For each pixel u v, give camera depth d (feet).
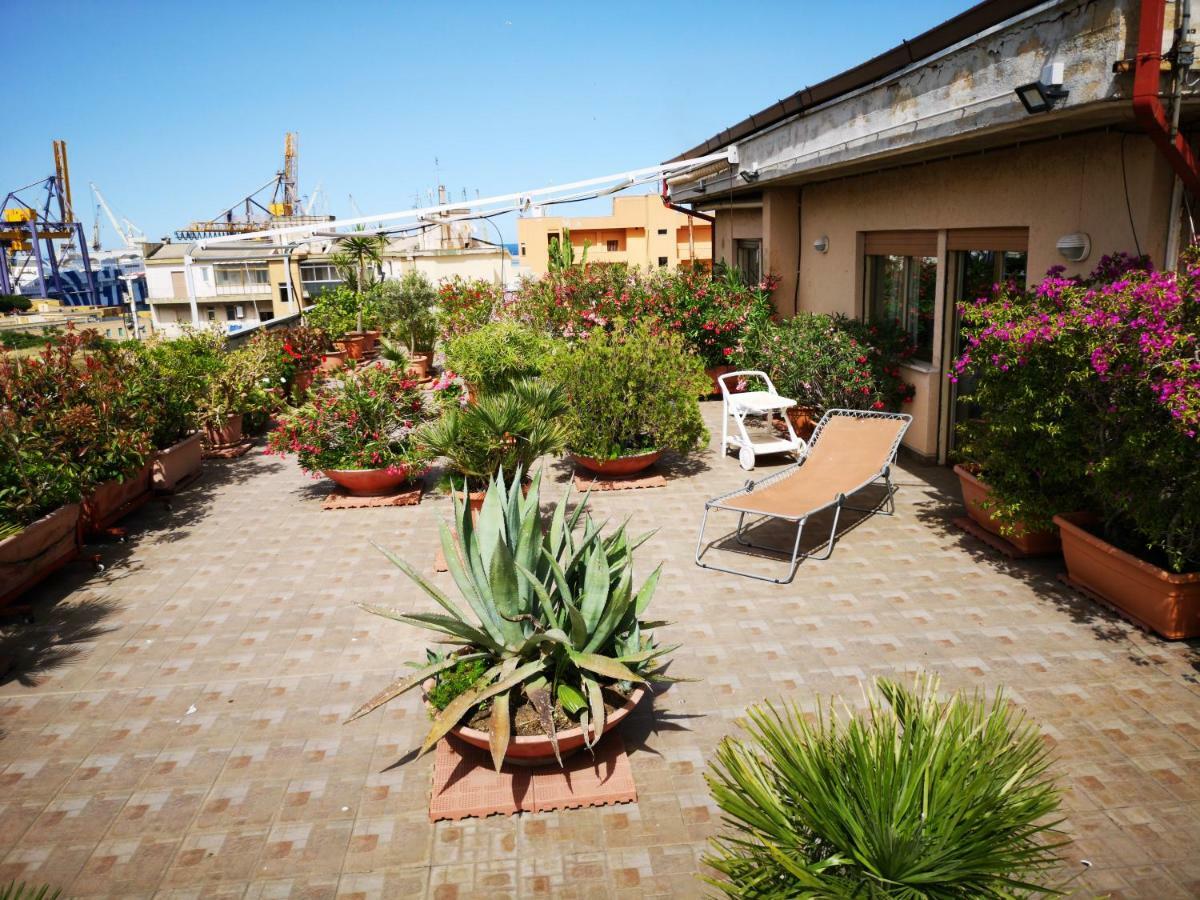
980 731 9.13
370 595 19.80
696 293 40.91
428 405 30.40
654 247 144.36
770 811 8.66
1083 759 12.63
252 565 21.94
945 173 26.58
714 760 13.05
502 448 21.62
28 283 369.71
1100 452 16.46
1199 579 15.43
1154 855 10.73
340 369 29.04
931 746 8.73
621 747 13.14
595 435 26.81
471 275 140.46
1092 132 19.93
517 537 14.16
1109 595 17.34
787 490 21.97
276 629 18.11
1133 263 18.42
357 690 15.53
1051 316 16.66
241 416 35.45
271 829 11.87
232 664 16.62
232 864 11.21
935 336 28.19
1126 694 14.28
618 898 10.44
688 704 14.61
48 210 344.49
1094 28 15.53
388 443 27.27
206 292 162.71
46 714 14.97
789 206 39.47
